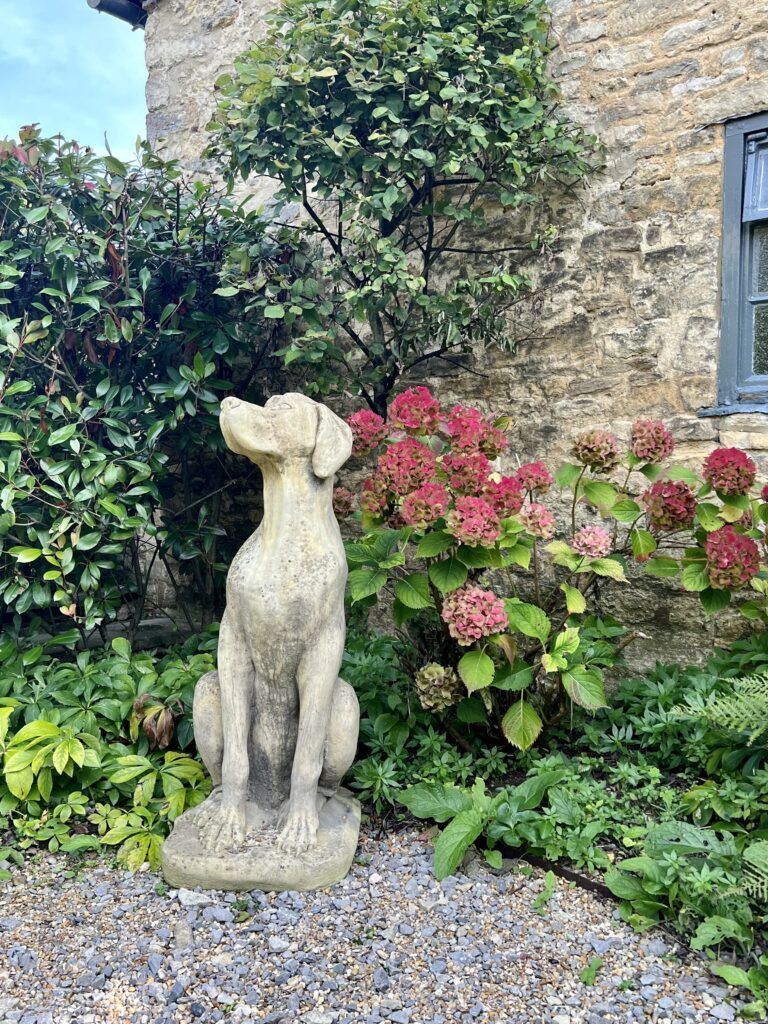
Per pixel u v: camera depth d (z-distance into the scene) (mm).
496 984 1938
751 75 3389
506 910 2225
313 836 2332
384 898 2275
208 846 2312
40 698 3018
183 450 4391
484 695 2799
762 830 2264
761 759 2570
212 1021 1821
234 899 2248
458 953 2041
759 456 3367
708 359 3516
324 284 4629
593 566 2801
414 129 3578
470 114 3654
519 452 4082
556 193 3908
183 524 4246
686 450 3578
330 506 2426
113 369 4031
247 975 1967
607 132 3758
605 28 3752
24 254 3527
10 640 3553
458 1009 1854
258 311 4578
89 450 3488
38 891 2373
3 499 3240
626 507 3057
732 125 3441
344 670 3217
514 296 3951
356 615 4422
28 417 3404
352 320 4543
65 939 2125
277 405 2289
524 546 2818
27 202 3574
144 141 3818
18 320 3395
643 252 3676
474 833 2336
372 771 2750
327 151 3652
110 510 3387
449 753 2850
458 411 2820
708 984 1921
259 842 2338
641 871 2271
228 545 5176
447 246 4277
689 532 3508
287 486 2309
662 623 3633
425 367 4379
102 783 2824
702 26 3498
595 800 2562
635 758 2920
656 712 3033
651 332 3660
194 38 5555
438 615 3062
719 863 2141
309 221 4820
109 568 3615
